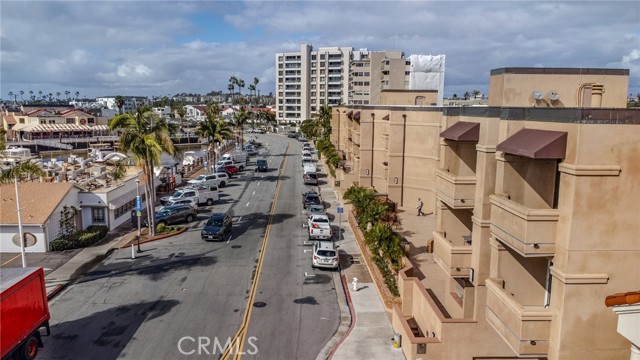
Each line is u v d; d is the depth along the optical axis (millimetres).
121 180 44656
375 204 35438
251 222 42344
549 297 13914
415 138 41281
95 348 19984
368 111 47750
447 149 19469
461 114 18797
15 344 17672
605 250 11148
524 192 13117
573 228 11062
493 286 13750
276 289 26781
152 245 35156
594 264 11188
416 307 21984
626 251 11164
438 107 39469
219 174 61188
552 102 17625
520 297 14055
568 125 11234
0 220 32844
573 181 10945
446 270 18594
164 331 21578
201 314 23391
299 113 194750
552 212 11641
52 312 23438
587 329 11414
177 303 24688
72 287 26781
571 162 11102
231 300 25156
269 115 193500
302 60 189625
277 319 22984
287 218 43906
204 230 36125
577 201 10984
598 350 11492
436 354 17547
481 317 17109
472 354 17500
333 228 40312
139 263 31031
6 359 17359
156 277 28438
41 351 19672
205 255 32781
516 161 13242
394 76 104750
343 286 27469
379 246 26219
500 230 13359
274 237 37438
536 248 11781
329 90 190750
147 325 22156
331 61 188625
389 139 41938
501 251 13836
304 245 35406
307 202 47969
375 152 48156
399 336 19969
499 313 13398
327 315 23516
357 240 35781
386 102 52125
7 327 17188
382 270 26938
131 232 38625
